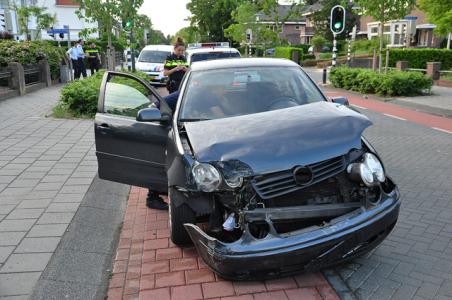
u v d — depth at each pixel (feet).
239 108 15.42
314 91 16.56
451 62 89.30
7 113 40.42
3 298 11.94
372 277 12.38
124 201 19.66
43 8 120.06
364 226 11.22
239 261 10.69
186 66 31.73
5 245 14.88
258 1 108.06
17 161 24.73
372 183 11.71
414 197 18.51
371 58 95.96
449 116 40.45
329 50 165.48
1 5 124.88
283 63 17.98
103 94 17.62
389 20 61.72
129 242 15.33
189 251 14.34
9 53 59.62
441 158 24.75
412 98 52.47
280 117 13.53
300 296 11.61
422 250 13.87
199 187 11.57
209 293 11.92
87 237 15.78
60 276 13.12
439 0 67.36
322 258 11.00
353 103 50.67
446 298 11.33
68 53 74.90
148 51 72.38
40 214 17.49
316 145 11.88
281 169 11.35
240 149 11.75
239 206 11.38
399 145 28.19
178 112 15.52
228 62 17.97
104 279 13.17
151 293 12.05
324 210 11.32
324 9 192.44
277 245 10.70
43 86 65.77
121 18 55.67
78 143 28.96
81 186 20.74
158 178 16.17
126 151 16.71
